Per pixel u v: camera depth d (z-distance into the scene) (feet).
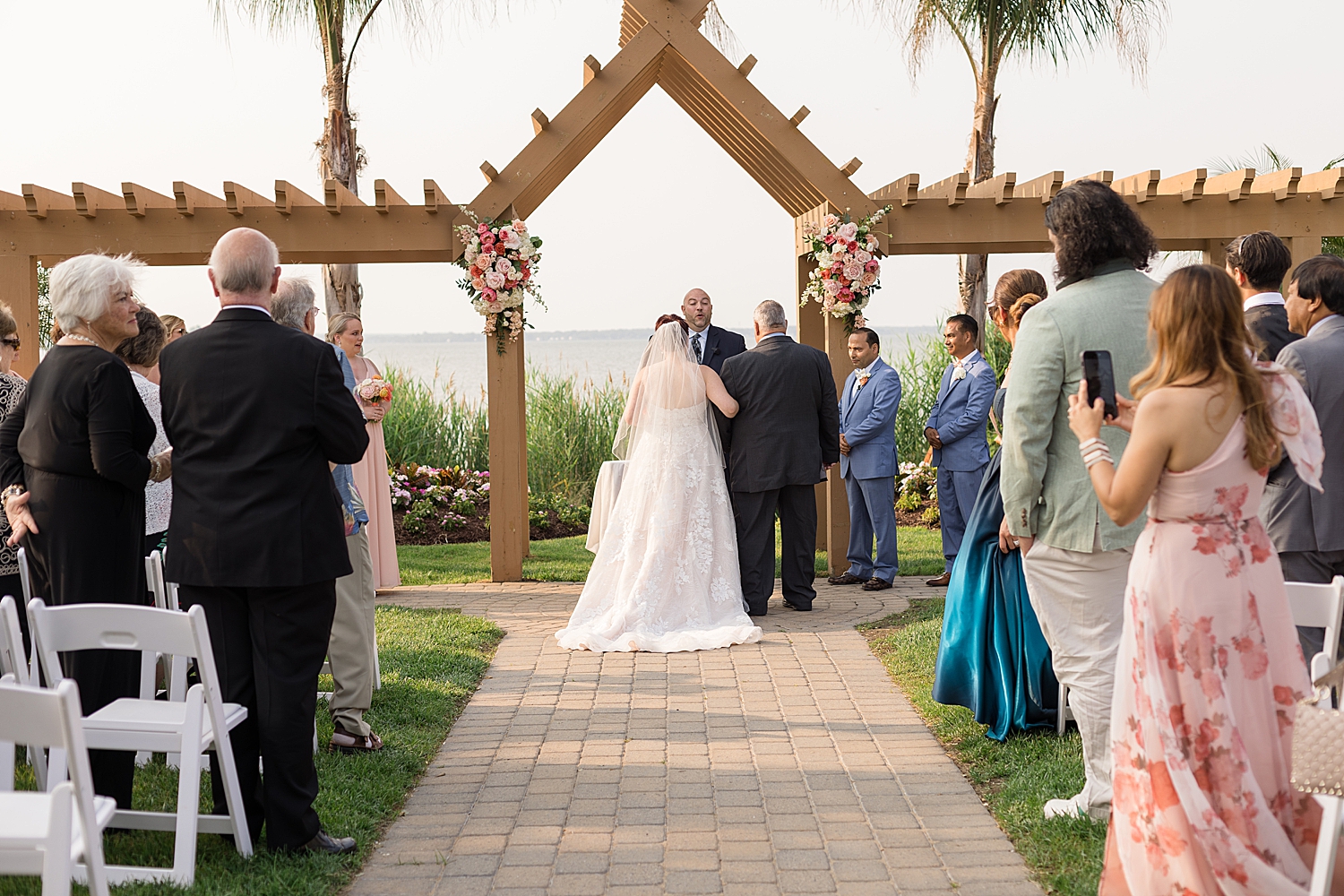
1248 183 27.17
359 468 26.43
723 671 19.60
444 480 41.78
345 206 27.76
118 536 12.41
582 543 37.04
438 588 28.09
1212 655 8.91
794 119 28.12
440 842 12.09
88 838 7.86
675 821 12.62
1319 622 10.36
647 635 21.62
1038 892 10.53
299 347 11.23
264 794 11.32
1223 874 8.66
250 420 11.02
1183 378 8.93
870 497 27.14
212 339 11.18
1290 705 9.06
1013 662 14.89
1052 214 11.74
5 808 8.23
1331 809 8.30
